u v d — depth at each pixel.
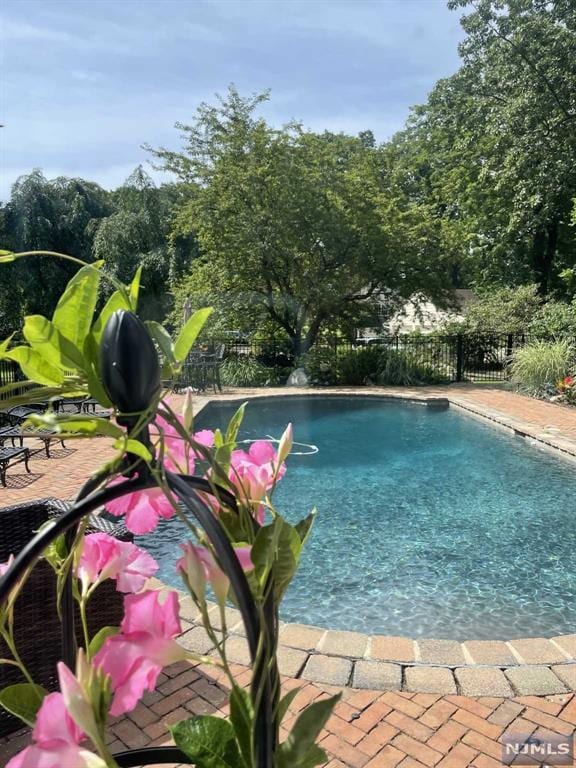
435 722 2.26
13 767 0.63
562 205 17.44
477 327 15.48
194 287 14.93
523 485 6.18
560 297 18.41
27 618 2.27
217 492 0.84
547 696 2.41
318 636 2.84
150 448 0.78
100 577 0.99
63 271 18.78
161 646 0.72
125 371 0.69
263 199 13.95
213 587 0.77
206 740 0.77
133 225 18.88
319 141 14.31
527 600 3.77
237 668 2.59
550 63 15.33
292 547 0.77
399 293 14.96
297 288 14.42
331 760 2.06
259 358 14.95
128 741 2.17
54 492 5.35
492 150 17.03
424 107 20.52
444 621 3.51
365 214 14.00
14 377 6.33
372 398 11.52
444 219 16.16
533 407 9.81
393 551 4.54
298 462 7.18
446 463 7.07
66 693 0.64
